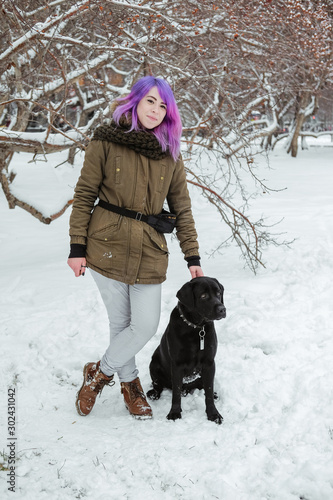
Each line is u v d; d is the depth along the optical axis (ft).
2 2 17.48
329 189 40.22
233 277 18.86
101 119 20.04
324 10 35.47
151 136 9.46
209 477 8.54
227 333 13.89
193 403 11.30
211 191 18.83
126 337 10.02
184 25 22.98
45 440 9.82
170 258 22.24
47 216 22.56
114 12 20.84
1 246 26.03
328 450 8.96
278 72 29.99
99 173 9.64
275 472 8.57
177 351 10.37
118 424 10.49
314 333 13.66
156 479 8.64
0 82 22.35
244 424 10.01
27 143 19.17
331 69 41.78
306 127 131.23
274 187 41.60
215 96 27.55
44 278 19.42
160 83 9.52
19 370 12.77
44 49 18.42
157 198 9.75
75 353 13.53
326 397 10.53
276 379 11.43
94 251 9.70
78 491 8.41
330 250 20.54
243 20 24.14
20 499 8.16
